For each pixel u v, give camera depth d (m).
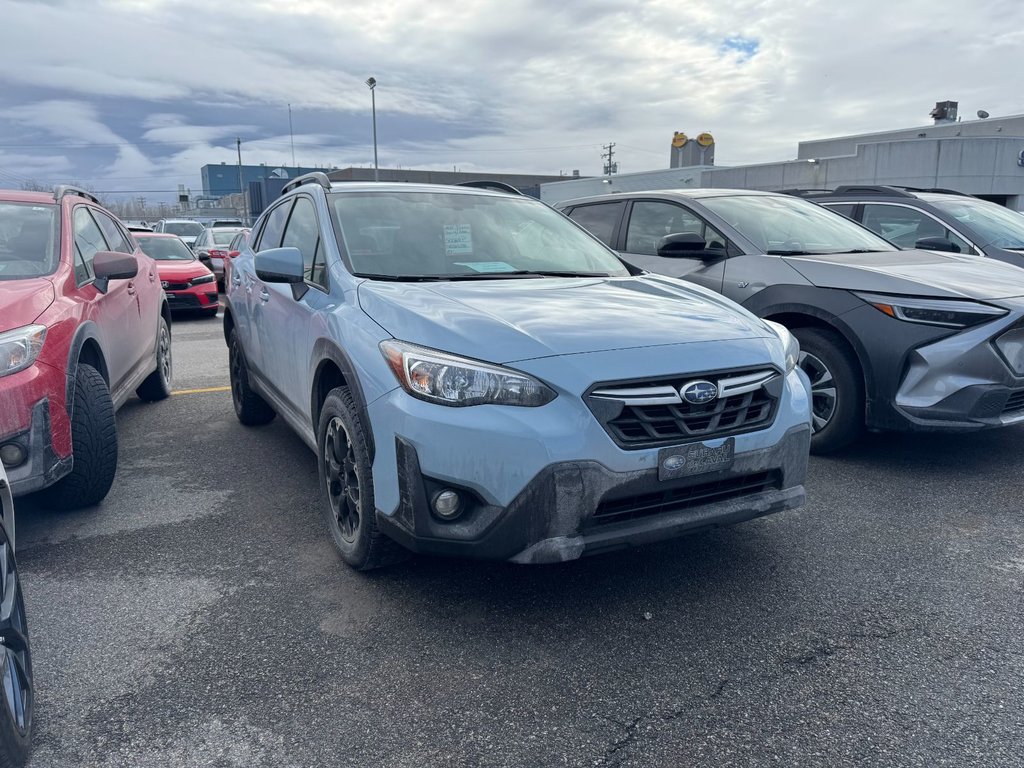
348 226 3.86
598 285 3.60
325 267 3.71
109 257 4.38
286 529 3.76
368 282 3.39
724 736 2.23
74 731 2.25
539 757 2.15
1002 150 27.78
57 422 3.44
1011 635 2.76
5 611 2.02
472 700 2.40
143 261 6.39
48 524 3.83
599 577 3.22
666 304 3.29
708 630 2.81
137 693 2.44
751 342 2.97
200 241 20.14
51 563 3.38
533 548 2.60
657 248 5.23
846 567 3.30
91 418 3.82
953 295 4.18
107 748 2.18
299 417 3.96
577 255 4.16
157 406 6.48
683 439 2.71
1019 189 28.27
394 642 2.73
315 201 4.16
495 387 2.60
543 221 4.43
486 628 2.83
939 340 4.20
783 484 3.00
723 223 5.41
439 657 2.64
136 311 5.56
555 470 2.56
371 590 3.12
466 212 4.23
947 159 27.69
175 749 2.18
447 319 2.87
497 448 2.57
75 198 5.14
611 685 2.48
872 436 5.27
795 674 2.53
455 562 3.37
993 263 5.09
